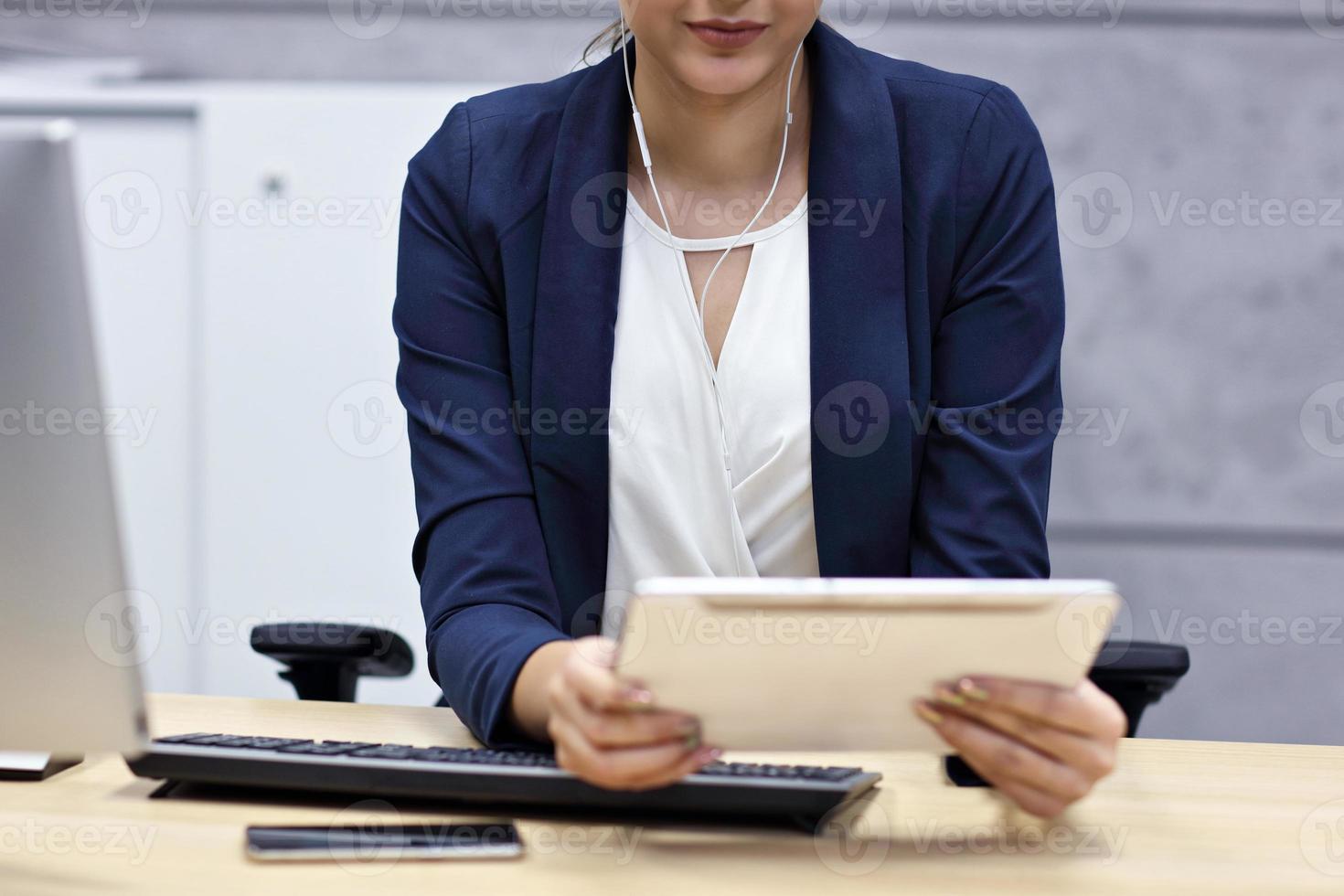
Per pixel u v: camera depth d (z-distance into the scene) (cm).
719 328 111
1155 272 210
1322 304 210
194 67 214
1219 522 212
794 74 110
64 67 200
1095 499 213
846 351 105
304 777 69
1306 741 213
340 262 187
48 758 76
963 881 60
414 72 212
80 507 59
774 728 63
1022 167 109
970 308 108
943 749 66
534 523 103
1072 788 67
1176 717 215
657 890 58
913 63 115
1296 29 208
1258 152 209
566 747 64
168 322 191
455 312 109
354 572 189
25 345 57
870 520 106
